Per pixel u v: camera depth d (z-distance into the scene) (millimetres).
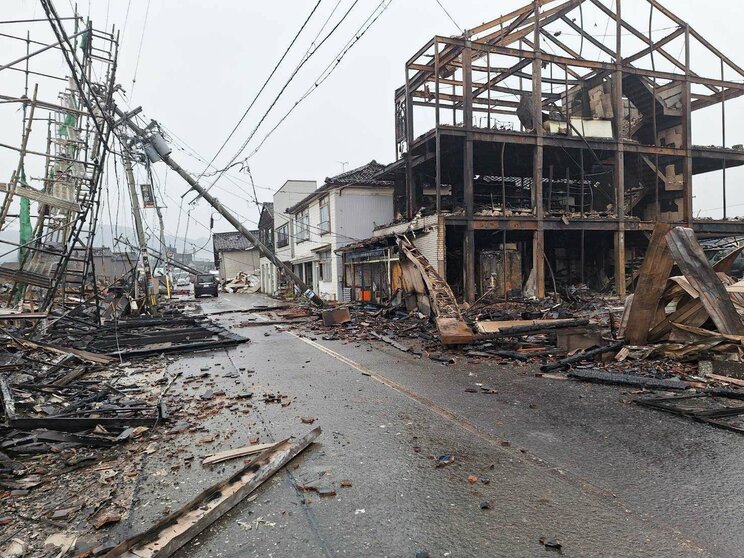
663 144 21688
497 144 17859
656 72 18734
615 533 2938
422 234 17047
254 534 3041
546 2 17203
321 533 3035
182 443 4742
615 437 4582
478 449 4387
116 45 11258
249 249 54406
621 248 18500
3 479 3895
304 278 31172
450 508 3311
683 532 2922
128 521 3236
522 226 17312
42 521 3246
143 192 21703
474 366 8242
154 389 7039
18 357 8195
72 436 4762
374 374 7801
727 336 6895
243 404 6137
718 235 20750
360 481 3773
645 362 7504
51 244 13328
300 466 4094
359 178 24141
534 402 5871
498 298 17562
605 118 19484
